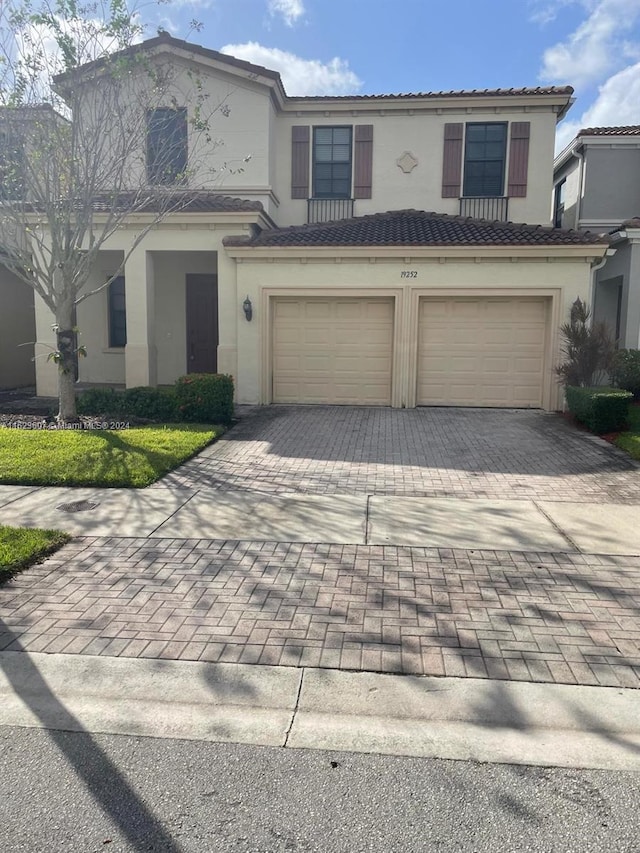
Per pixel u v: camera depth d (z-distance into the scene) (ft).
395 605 16.06
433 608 15.88
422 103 54.75
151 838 9.14
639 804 9.82
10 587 17.01
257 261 46.21
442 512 23.40
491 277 44.42
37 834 9.21
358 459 31.58
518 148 55.01
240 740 11.30
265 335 46.83
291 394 47.83
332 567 18.39
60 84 35.14
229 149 52.08
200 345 57.67
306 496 25.40
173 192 41.24
